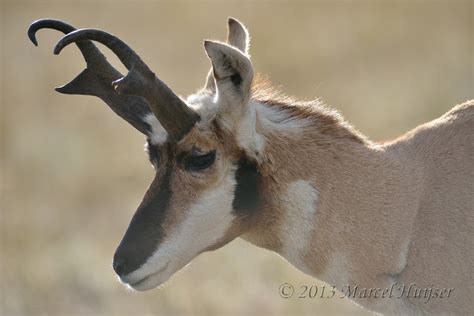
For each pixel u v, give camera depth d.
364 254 22.98
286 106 23.66
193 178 22.61
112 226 52.28
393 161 23.58
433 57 80.44
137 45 93.94
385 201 23.12
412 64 79.50
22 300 41.53
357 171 23.20
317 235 23.06
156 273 22.72
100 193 58.34
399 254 23.05
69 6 113.62
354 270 23.08
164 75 81.88
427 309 23.11
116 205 56.16
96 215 54.78
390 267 23.05
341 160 23.22
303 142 23.14
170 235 22.64
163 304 39.12
